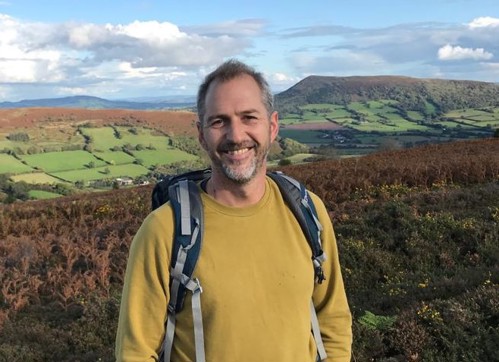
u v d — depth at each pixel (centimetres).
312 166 1170
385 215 502
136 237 89
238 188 89
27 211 820
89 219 738
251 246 87
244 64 92
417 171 751
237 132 87
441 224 465
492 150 1222
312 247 93
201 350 84
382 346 242
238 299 84
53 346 309
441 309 262
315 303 100
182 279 84
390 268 406
